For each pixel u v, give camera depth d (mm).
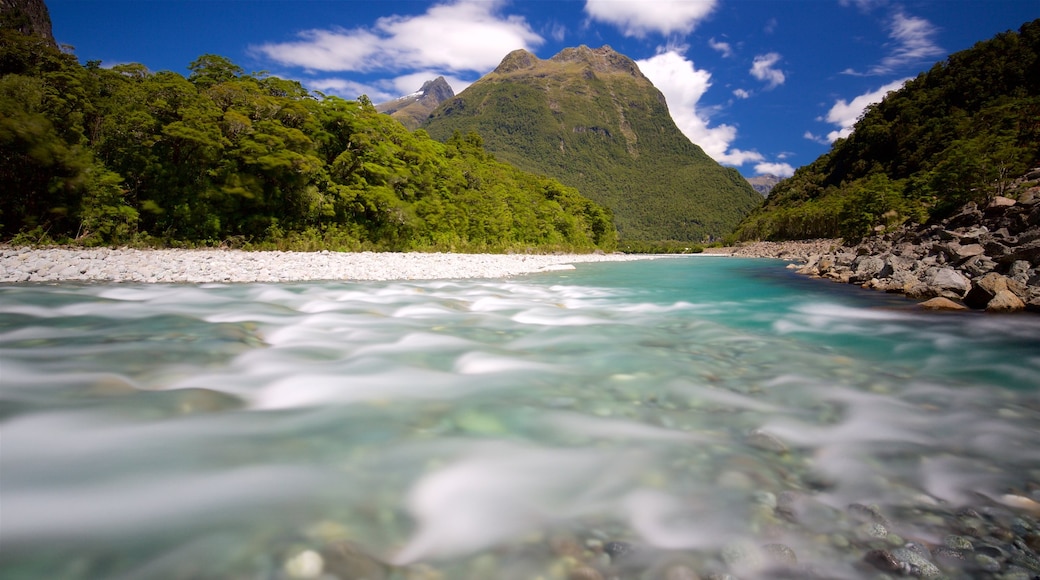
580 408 5508
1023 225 19281
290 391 5887
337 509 3404
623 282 24062
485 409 5410
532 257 47750
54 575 2686
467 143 91500
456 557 2936
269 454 4203
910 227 39906
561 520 3361
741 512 3475
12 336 8531
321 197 35438
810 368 7512
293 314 11328
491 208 59688
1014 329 11000
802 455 4445
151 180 30734
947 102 110438
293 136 32938
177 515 3285
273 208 34188
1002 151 38406
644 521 3361
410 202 43719
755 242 124375
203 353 7527
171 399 5402
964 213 27266
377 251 37938
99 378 6023
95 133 29797
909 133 110000
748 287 21453
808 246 83562
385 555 2936
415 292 16188
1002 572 2883
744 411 5527
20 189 25734
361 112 41062
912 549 3074
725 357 8148
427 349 8281
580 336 9750
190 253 25656
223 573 2721
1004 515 3527
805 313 13445
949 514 3529
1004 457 4488
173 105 30953
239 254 26078
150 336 8672
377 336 9211
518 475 3957
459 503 3539
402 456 4230
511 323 11117
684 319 12242
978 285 14125
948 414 5566
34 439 4320
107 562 2807
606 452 4391
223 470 3902
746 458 4316
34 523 3154
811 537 3205
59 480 3682
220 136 30609
